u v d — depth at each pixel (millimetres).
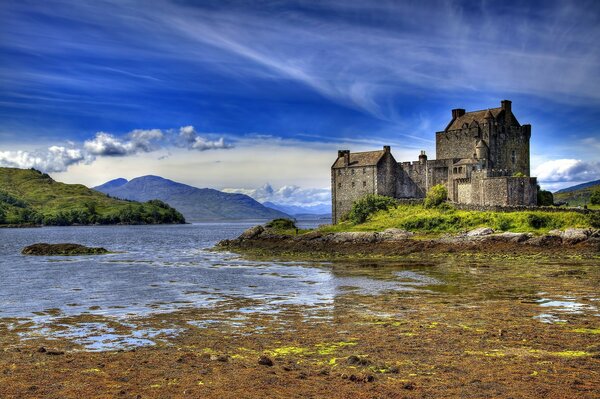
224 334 30422
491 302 39594
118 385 21406
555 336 28484
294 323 33188
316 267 69688
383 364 23844
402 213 106562
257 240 107812
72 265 75438
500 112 116938
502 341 27562
